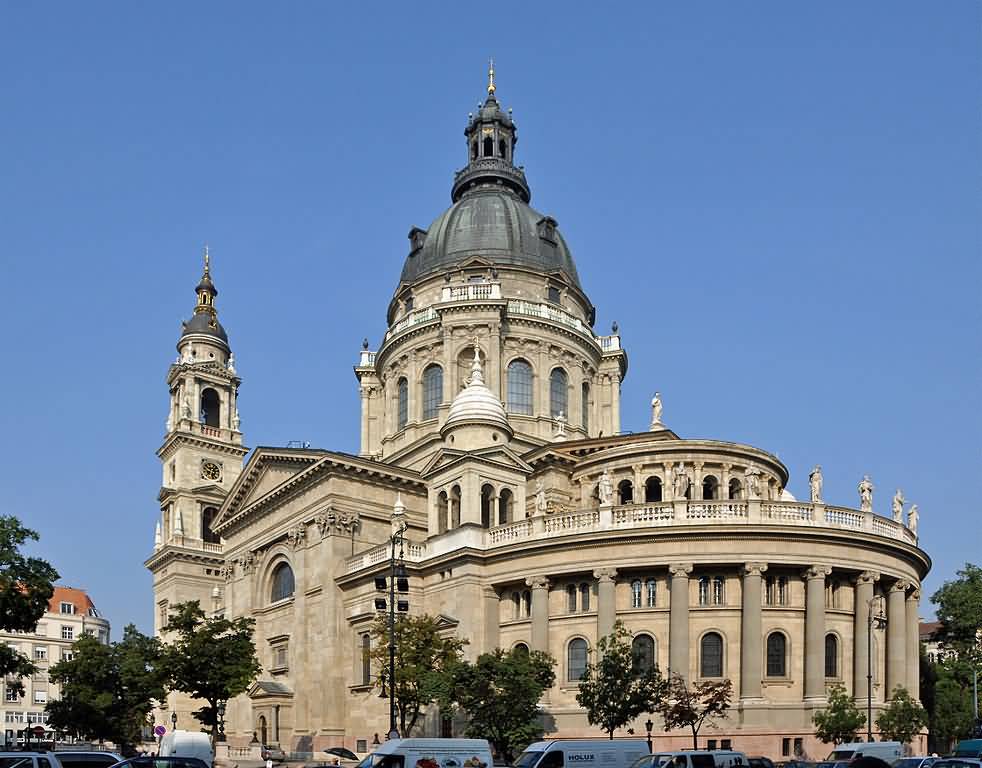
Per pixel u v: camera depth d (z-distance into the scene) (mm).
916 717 59656
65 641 155000
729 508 63125
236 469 119188
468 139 115812
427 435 92375
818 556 62750
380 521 80750
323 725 74750
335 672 75000
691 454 75250
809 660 61500
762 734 59438
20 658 68750
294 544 82500
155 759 39812
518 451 86875
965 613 98312
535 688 56781
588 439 87125
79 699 85875
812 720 59469
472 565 68875
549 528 67250
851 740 58125
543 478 80750
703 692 56156
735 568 62688
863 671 63188
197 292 124875
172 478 118000
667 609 63000
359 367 109812
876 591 66125
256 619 88062
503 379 96562
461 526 70438
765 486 76875
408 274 107375
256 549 89500
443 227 105688
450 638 65312
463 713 65125
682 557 62406
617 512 64938
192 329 121438
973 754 59375
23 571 65375
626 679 54969
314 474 80250
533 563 66875
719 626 62156
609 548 64125
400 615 66375
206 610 112188
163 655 72375
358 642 74375
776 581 63281
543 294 102062
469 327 96250
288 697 79938
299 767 56375
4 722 145125
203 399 123000
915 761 45594
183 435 115688
